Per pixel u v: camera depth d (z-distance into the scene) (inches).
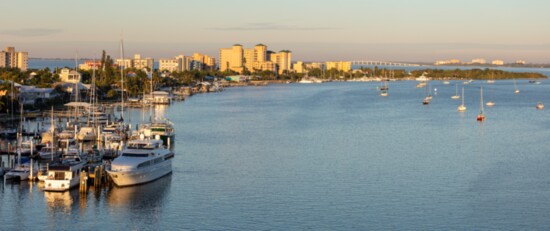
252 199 4320.9
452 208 4099.4
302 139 7209.6
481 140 7170.3
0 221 3833.7
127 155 4739.2
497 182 4813.0
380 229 3693.4
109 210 4057.6
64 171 4451.3
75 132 6437.0
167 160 5022.1
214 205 4180.6
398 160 5782.5
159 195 4399.6
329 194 4456.2
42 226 3767.2
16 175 4643.2
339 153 6186.0
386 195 4424.2
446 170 5280.5
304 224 3786.9
